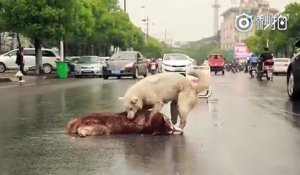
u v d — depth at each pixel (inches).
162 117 365.1
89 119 366.9
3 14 1373.0
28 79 1208.8
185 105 364.5
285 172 252.4
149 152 302.0
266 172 252.4
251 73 1509.6
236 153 298.4
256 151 303.9
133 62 1275.8
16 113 502.0
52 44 1792.6
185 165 267.1
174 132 365.7
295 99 657.0
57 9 1378.0
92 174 249.3
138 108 364.5
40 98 675.4
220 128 396.2
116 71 1261.1
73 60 1651.1
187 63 1231.5
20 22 1368.1
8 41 2297.0
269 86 970.7
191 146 320.5
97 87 909.8
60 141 340.8
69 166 266.4
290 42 2395.4
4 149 314.0
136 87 364.2
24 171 256.1
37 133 375.6
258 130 385.4
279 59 1812.3
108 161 277.7
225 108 546.6
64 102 615.2
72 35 1615.4
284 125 412.8
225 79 1327.5
